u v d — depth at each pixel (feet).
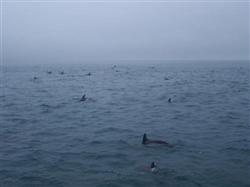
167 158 57.36
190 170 51.62
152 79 236.02
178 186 46.03
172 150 61.93
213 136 72.64
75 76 274.57
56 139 71.46
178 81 216.95
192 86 182.60
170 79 235.20
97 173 51.11
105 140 70.03
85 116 97.96
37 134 76.13
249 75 280.31
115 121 90.17
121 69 405.80
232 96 139.54
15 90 169.78
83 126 84.38
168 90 163.22
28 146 65.98
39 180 48.78
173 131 77.56
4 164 55.52
